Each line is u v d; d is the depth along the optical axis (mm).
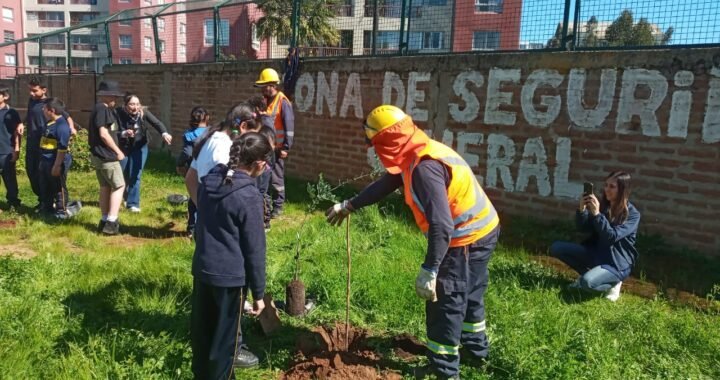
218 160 3957
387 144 3266
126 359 3562
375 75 9266
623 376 3574
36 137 7879
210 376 3285
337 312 4648
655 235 6508
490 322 4398
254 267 3189
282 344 4102
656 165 6516
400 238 6574
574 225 7078
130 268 5422
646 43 6816
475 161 8109
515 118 7637
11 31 70875
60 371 3463
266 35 14633
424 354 4047
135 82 15008
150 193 9562
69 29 17781
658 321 4430
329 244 6176
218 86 12445
